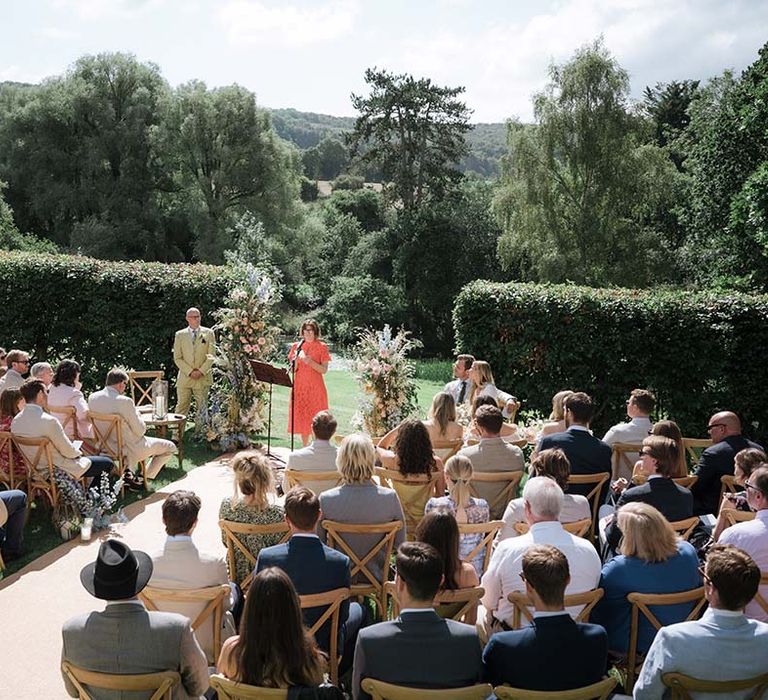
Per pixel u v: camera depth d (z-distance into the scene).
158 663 3.43
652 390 10.56
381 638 3.41
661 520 4.33
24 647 5.38
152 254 44.88
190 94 45.88
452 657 3.38
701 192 29.28
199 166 46.81
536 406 10.93
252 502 5.24
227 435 11.14
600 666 3.46
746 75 27.23
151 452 8.84
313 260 51.56
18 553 6.94
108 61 45.72
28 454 7.48
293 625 3.27
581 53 35.59
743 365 10.46
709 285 29.08
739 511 5.30
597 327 10.49
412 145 56.09
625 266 35.41
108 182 45.25
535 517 4.53
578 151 35.41
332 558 4.35
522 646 3.43
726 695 3.36
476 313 11.05
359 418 10.23
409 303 50.06
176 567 4.32
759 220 21.53
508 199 36.81
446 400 7.21
